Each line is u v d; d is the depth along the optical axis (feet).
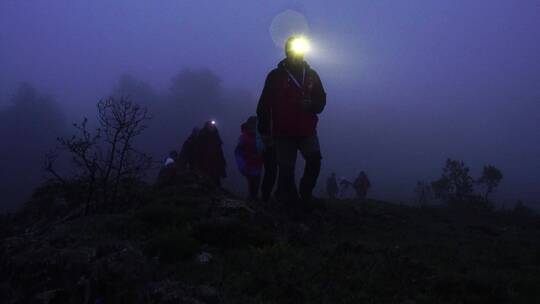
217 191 30.09
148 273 13.83
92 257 14.37
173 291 12.50
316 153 23.04
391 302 13.08
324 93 22.77
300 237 18.92
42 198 30.76
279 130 22.50
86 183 27.04
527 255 20.47
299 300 12.94
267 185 28.43
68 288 13.08
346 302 12.94
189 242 16.24
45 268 14.11
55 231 19.19
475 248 21.43
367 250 17.49
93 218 21.40
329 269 14.96
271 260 15.51
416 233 25.17
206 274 14.35
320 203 26.40
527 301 13.88
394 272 15.01
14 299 13.14
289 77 22.47
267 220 20.77
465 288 14.11
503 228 33.19
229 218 18.60
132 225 19.29
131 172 26.05
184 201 22.88
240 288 13.44
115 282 12.98
